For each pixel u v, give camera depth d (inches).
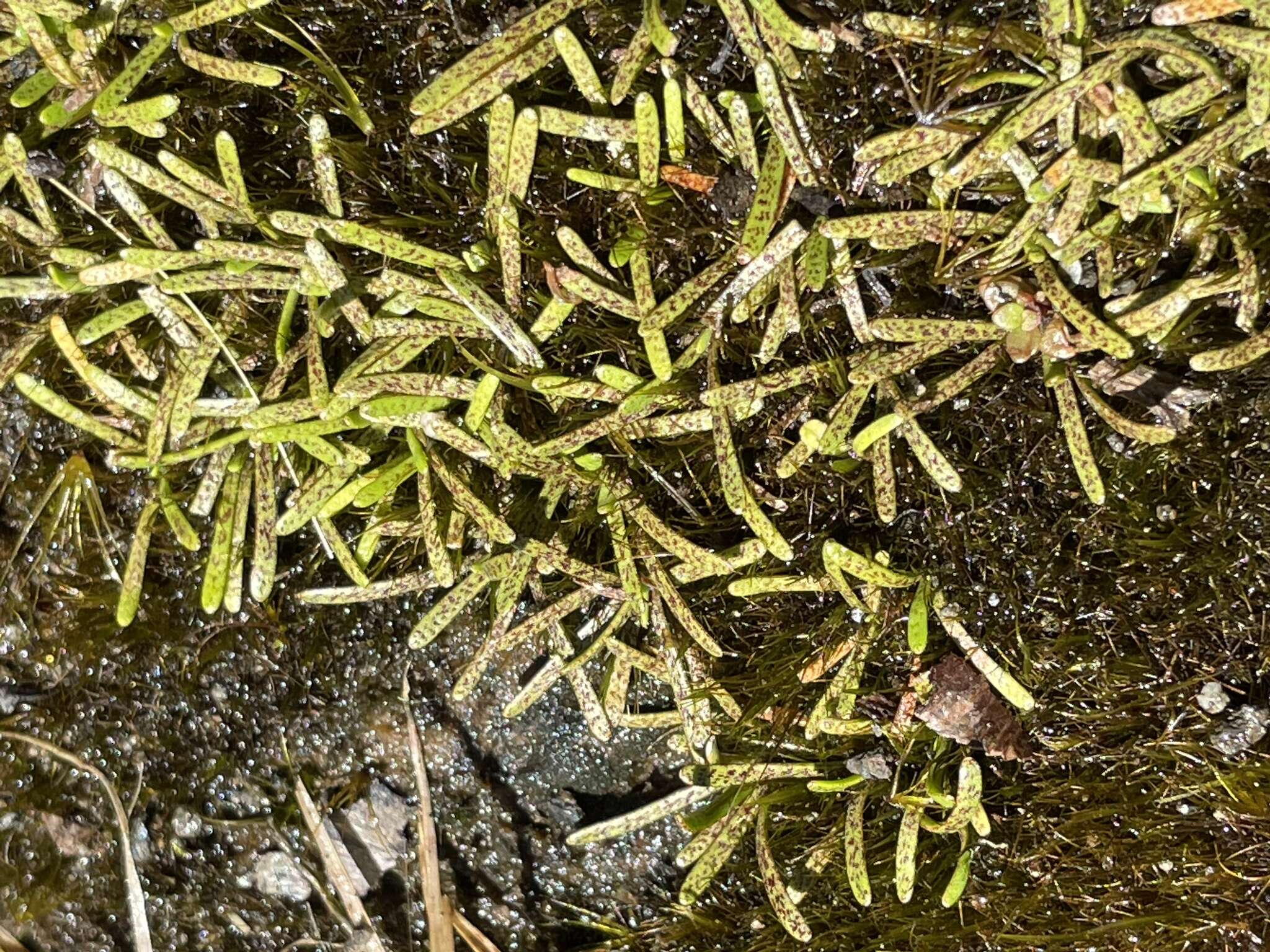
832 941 16.3
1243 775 15.6
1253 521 15.5
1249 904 15.7
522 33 15.2
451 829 16.9
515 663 16.8
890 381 15.5
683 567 15.9
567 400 15.8
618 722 16.2
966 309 15.5
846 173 15.4
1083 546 15.7
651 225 15.5
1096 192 15.1
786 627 16.2
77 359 15.7
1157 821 15.8
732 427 15.8
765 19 15.1
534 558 15.9
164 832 16.9
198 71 15.6
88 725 16.9
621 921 16.8
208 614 16.7
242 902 17.0
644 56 15.2
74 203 16.0
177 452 15.8
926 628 15.7
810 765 16.1
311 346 15.6
